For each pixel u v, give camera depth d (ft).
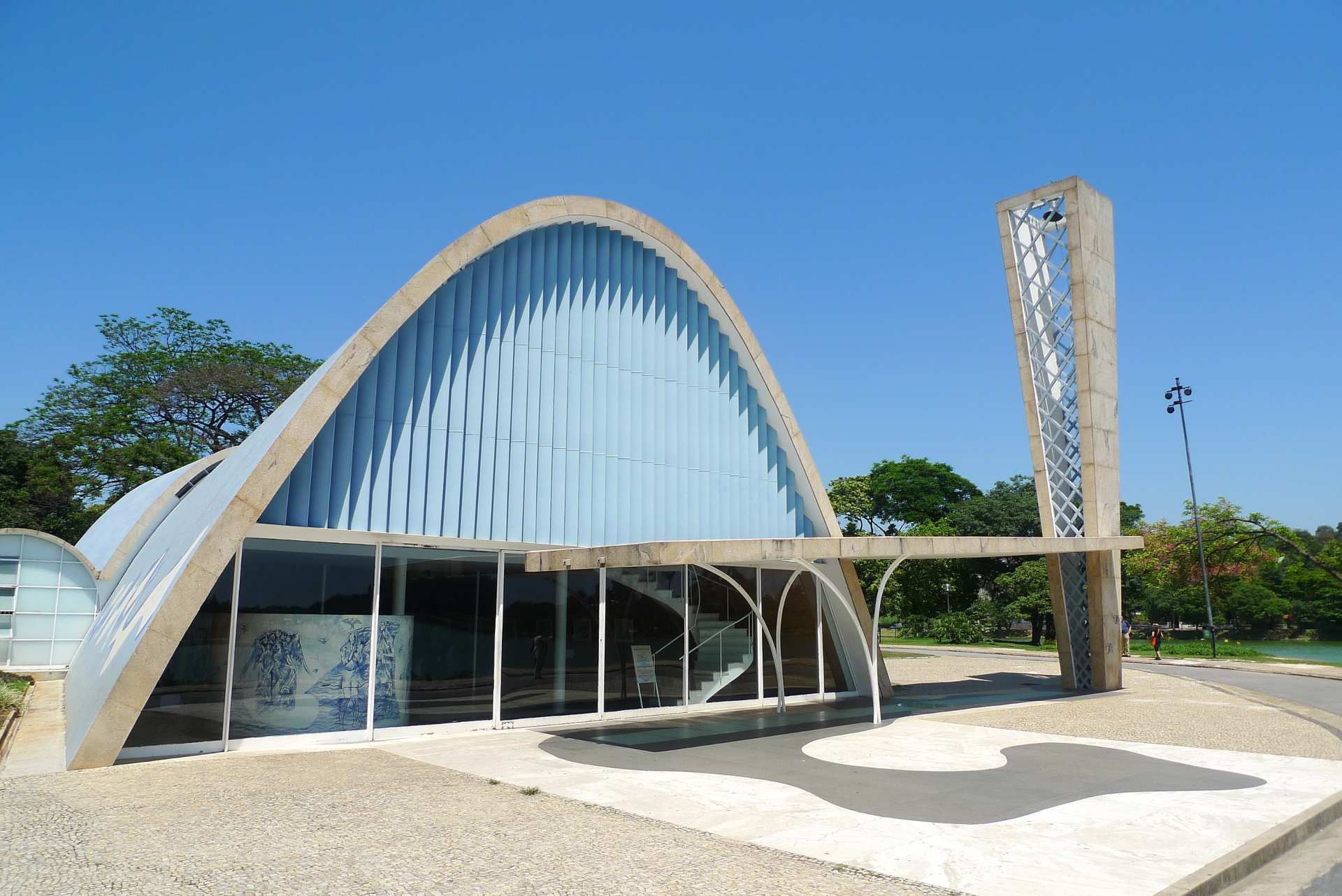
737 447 64.85
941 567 199.11
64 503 153.28
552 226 57.52
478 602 51.42
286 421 45.47
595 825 28.27
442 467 50.24
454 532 50.19
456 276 52.49
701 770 38.22
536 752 42.96
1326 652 163.94
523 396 54.34
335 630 45.98
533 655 53.21
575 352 57.26
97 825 27.68
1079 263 73.00
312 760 40.11
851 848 25.70
